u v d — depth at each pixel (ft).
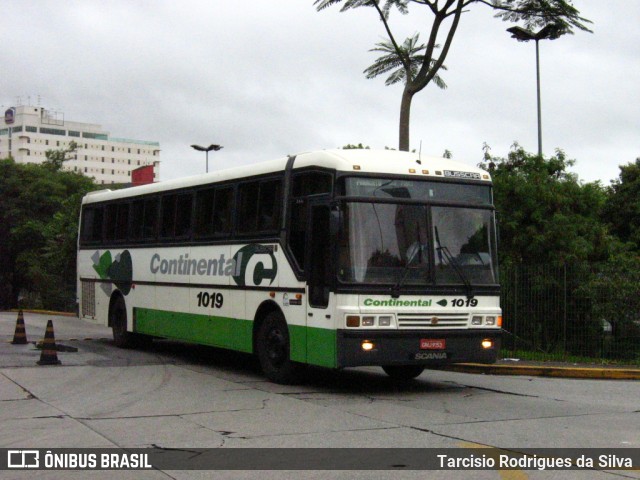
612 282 58.75
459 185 40.98
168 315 54.95
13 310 153.99
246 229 46.21
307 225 40.45
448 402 37.55
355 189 38.58
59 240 136.05
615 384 46.60
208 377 46.09
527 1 66.64
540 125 83.87
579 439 28.50
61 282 147.95
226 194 48.73
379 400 37.91
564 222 70.79
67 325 95.14
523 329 60.90
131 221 61.26
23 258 171.63
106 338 73.20
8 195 181.88
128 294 61.00
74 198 135.64
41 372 46.88
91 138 624.59
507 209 72.69
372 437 28.66
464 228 40.60
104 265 65.31
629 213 117.70
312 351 39.65
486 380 47.60
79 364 51.01
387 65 75.87
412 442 27.81
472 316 39.96
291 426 30.81
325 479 22.84
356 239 38.11
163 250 55.93
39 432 29.63
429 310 38.83
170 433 29.40
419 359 38.55
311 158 41.04
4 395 38.47
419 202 39.65
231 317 47.32
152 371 48.52
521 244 71.61
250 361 55.31
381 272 38.24
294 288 41.34
